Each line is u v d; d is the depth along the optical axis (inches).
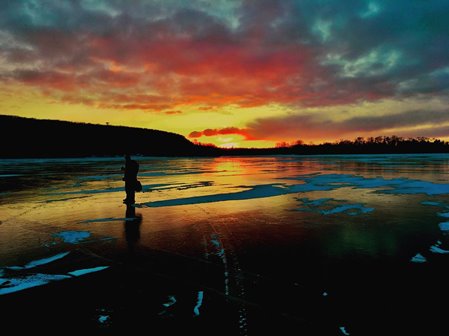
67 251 246.4
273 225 323.3
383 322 144.5
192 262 220.8
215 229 308.5
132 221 343.9
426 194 525.3
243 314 151.4
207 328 139.8
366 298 166.9
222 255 234.4
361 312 152.9
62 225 328.2
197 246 256.2
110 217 364.5
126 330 139.3
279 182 730.8
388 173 967.6
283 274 198.8
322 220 344.5
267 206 427.8
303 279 191.0
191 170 1245.7
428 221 336.5
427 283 184.1
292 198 493.0
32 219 357.4
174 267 212.2
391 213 378.9
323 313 152.1
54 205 445.7
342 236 281.6
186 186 663.8
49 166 1598.2
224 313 152.5
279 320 145.9
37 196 535.2
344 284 183.5
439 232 292.2
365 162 1754.4
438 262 217.3
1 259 229.5
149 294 173.0
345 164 1567.4
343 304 160.4
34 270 209.0
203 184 701.9
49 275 200.7
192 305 160.6
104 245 260.5
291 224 327.3
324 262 218.5
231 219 350.9
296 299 166.2
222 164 1801.2
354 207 417.7
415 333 135.9
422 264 213.6
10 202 474.9
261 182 735.7
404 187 613.3
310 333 135.8
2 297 171.3
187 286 182.9
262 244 260.1
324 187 624.7
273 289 178.2
